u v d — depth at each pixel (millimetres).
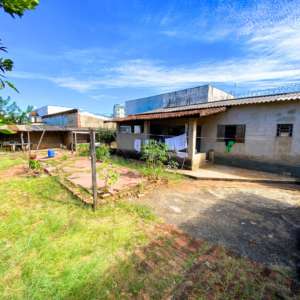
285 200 5215
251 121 8633
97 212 4234
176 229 3609
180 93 20406
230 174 7938
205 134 10359
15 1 1072
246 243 3223
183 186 6543
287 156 7719
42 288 2221
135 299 2135
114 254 2861
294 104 7422
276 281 2428
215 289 2285
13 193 5516
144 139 11008
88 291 2184
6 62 1123
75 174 7684
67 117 21375
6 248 2951
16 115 23766
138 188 5910
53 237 3271
